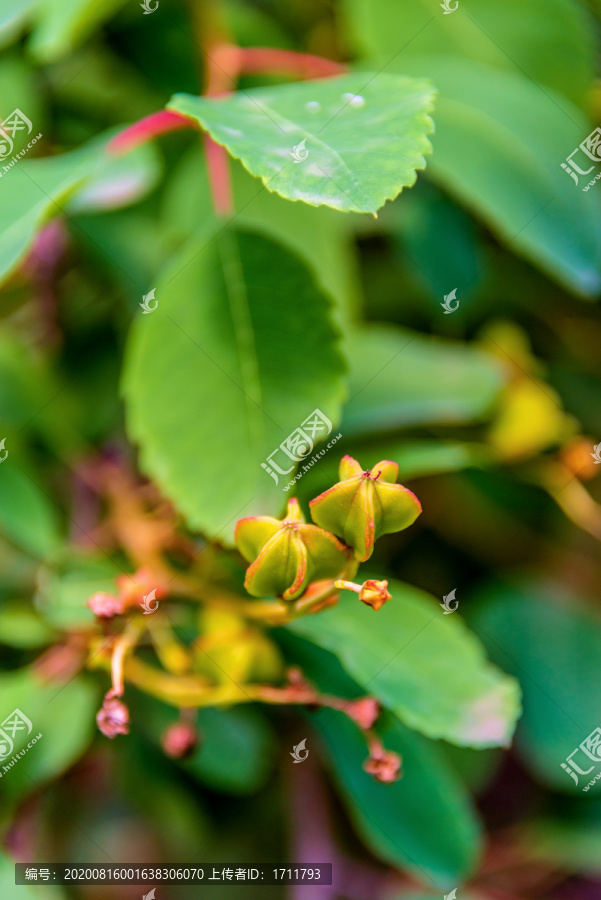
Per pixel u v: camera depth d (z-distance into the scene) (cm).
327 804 31
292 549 23
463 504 32
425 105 23
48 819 30
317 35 32
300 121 23
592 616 31
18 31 29
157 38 30
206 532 25
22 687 27
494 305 32
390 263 32
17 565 30
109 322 30
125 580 25
